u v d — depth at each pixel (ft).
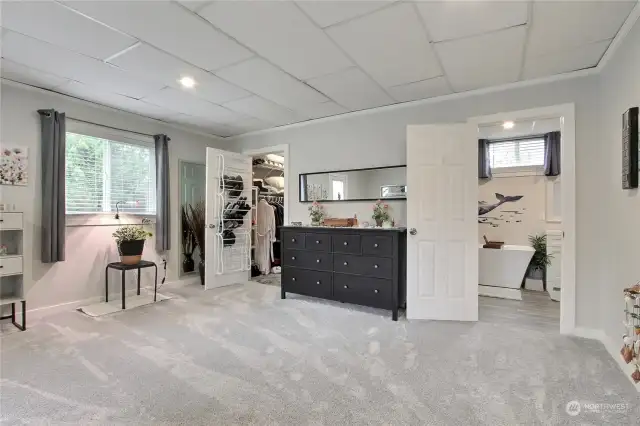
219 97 11.72
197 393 6.26
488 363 7.54
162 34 7.56
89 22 7.07
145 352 8.08
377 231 11.04
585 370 7.22
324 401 6.01
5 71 9.58
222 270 15.47
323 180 14.30
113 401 5.98
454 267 10.71
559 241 13.87
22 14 6.74
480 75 9.78
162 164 14.49
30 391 6.30
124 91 11.15
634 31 6.88
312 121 14.62
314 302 12.73
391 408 5.81
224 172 15.64
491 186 18.21
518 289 15.23
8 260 9.51
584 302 9.30
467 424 5.39
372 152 13.08
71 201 12.02
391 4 6.42
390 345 8.56
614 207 8.18
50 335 9.21
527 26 7.16
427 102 11.85
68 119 11.80
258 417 5.55
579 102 9.43
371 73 9.68
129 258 12.51
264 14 6.77
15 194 10.45
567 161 9.53
